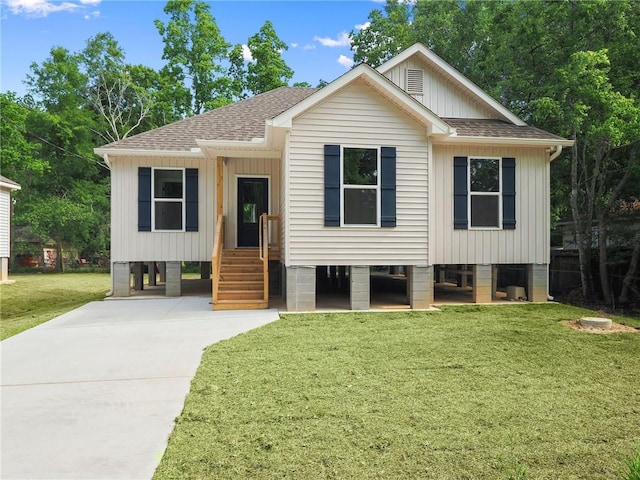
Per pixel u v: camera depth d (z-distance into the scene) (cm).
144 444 300
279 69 2708
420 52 1055
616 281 1118
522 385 421
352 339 607
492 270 1045
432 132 849
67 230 2478
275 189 1168
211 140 938
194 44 2777
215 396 389
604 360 509
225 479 254
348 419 338
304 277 844
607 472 264
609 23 995
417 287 887
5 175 2514
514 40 1182
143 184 1084
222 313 825
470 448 292
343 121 850
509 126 1044
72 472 264
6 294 1394
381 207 866
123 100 2964
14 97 2692
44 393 402
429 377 443
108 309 878
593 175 1078
